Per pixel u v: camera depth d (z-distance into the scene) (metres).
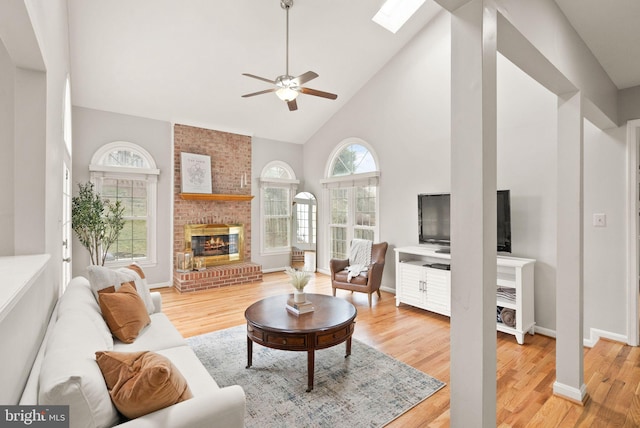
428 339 3.34
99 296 2.21
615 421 2.03
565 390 2.27
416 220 4.78
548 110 3.44
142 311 2.37
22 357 1.20
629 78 2.96
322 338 2.43
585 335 3.37
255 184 6.45
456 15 1.33
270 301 3.11
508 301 3.41
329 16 4.17
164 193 5.36
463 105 1.30
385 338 3.36
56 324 1.61
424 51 4.64
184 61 4.39
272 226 6.74
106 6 3.50
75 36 3.72
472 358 1.27
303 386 2.43
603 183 3.26
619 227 3.17
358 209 5.81
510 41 1.60
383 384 2.46
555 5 1.94
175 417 1.21
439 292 3.95
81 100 4.57
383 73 5.24
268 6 3.88
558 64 1.94
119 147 4.95
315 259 6.65
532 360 2.89
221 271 5.38
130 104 4.88
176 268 5.37
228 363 2.79
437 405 2.21
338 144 6.14
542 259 3.49
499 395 2.34
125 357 1.32
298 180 6.93
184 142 5.51
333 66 5.04
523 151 3.62
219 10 3.81
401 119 4.98
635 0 1.94
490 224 1.28
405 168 4.93
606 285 3.25
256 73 4.83
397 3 4.41
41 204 1.67
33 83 1.67
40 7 1.48
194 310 4.22
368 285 4.45
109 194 4.89
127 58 4.15
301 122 6.33
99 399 1.14
